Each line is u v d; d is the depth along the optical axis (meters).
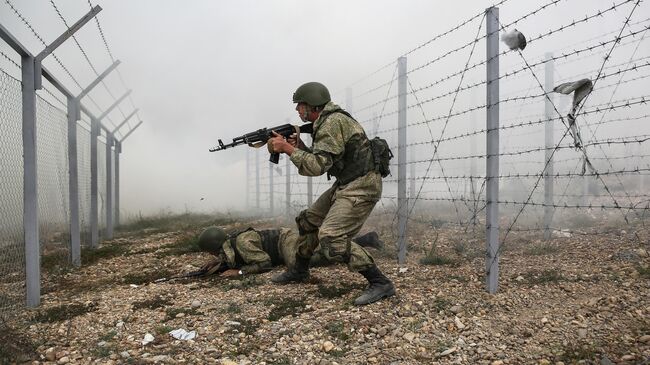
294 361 2.50
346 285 3.97
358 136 3.37
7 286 3.50
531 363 2.28
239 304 3.59
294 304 3.48
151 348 2.75
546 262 4.25
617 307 2.85
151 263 5.78
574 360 2.25
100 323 3.27
